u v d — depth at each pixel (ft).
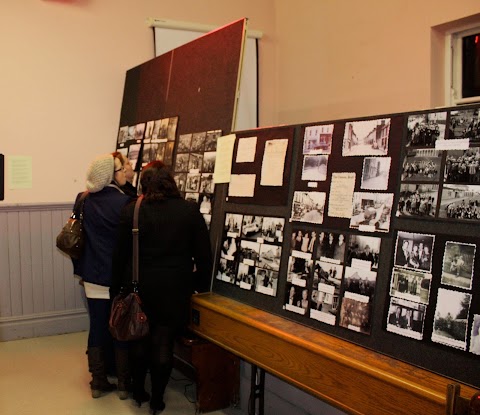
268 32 16.29
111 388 9.93
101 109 14.15
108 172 9.39
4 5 12.88
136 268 8.16
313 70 14.80
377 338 5.74
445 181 5.35
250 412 7.92
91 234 9.35
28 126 13.29
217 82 10.00
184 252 8.32
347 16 13.42
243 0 15.78
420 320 5.34
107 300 9.41
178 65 11.60
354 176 6.34
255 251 7.77
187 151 10.46
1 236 12.96
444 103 11.66
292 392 8.41
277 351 6.48
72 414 9.00
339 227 6.42
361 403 5.39
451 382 4.94
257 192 7.96
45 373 10.88
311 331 6.46
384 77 12.44
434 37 11.34
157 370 8.46
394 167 5.88
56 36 13.46
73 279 13.80
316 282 6.60
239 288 8.00
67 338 13.32
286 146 7.50
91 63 13.92
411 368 5.27
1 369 11.10
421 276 5.40
